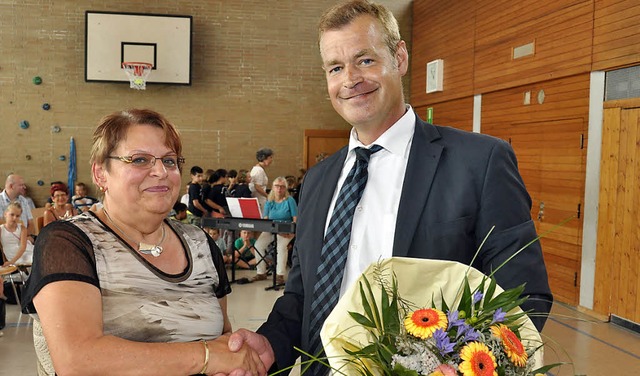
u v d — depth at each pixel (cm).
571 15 587
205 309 151
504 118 723
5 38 950
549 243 629
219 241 768
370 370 101
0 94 954
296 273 168
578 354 438
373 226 148
